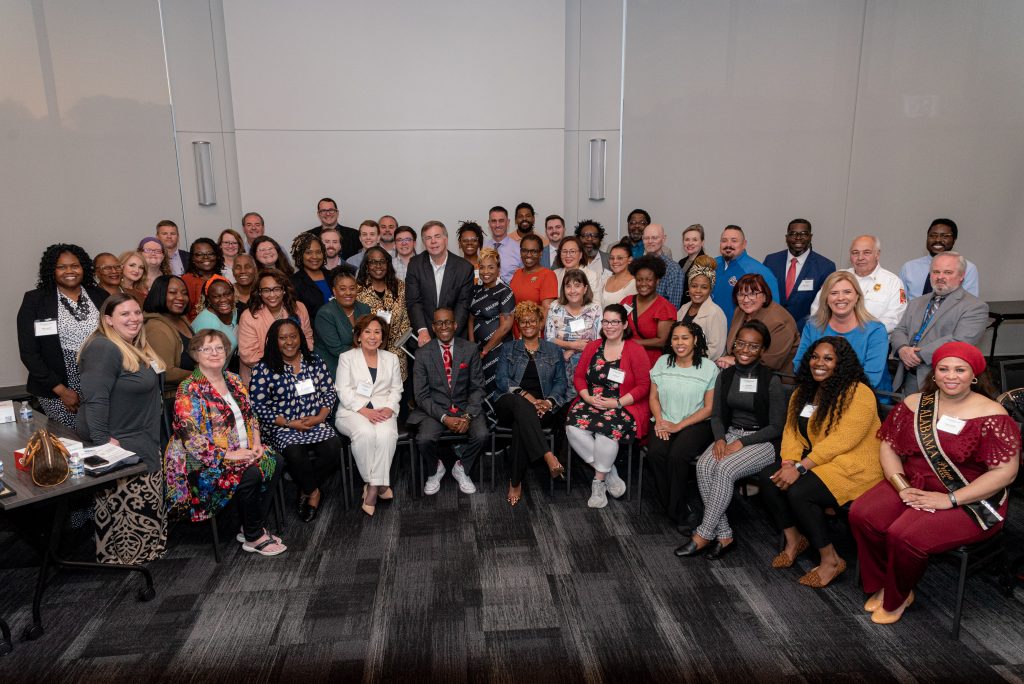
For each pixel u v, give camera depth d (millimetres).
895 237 6367
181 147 6336
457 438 3742
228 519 3594
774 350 3676
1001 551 2623
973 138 5977
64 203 5664
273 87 6227
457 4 6293
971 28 5789
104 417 2791
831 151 6387
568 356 4160
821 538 2840
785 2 6207
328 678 2326
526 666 2379
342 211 6535
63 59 5547
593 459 3662
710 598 2789
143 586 2883
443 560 3123
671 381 3564
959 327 3432
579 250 4664
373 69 6324
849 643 2477
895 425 2656
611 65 6648
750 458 3098
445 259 4426
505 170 6605
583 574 2990
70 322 3381
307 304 4484
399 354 4172
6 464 2633
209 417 3064
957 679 2270
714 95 6523
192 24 6160
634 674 2326
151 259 4691
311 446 3492
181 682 2312
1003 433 2361
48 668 2393
